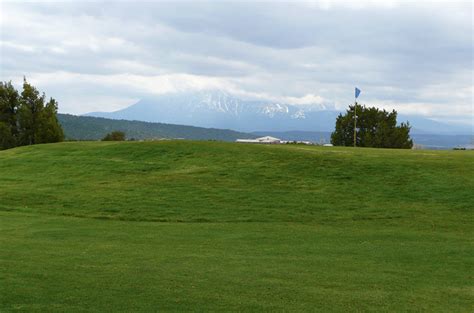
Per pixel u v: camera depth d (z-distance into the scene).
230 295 9.00
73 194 23.62
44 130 58.25
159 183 25.81
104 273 10.41
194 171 28.67
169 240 14.58
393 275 10.57
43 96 59.91
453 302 8.77
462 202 20.69
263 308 8.31
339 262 11.75
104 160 32.69
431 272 10.88
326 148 36.72
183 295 8.95
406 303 8.69
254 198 22.19
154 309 8.17
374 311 8.25
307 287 9.59
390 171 26.42
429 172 25.72
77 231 16.05
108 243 13.98
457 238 15.01
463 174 25.09
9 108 59.03
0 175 29.77
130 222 18.23
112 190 24.39
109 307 8.24
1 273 10.23
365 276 10.46
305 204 21.03
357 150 35.09
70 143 40.22
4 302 8.41
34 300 8.54
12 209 20.86
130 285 9.52
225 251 12.95
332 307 8.42
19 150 38.38
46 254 12.23
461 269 11.17
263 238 14.96
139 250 12.98
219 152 33.00
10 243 13.66
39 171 30.72
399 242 14.35
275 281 9.98
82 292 9.02
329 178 25.80
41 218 18.84
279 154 31.86
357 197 22.14
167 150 34.22
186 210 20.23
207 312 8.07
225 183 25.48
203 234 15.66
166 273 10.48
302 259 12.04
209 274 10.46
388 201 21.31
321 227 17.08
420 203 20.84
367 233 15.84
